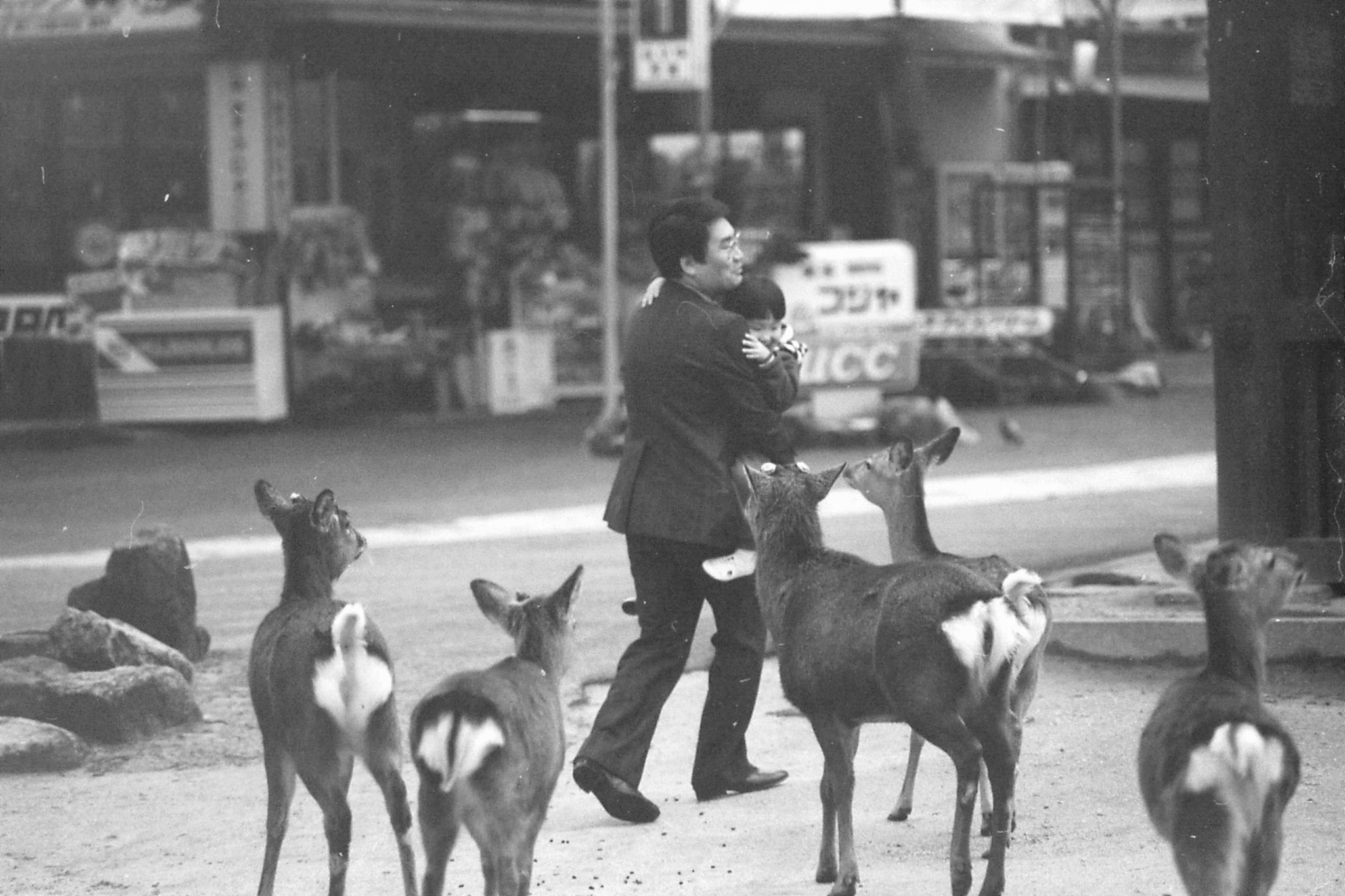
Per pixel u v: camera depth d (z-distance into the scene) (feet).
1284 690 32.83
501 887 19.99
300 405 99.50
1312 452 36.70
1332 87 36.86
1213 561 19.43
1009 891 22.38
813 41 110.22
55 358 95.30
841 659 22.20
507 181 109.29
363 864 25.20
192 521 63.41
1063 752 29.32
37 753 30.83
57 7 98.94
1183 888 20.85
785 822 26.58
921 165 118.73
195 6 95.50
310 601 22.98
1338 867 22.86
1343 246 36.40
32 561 54.85
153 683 33.14
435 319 105.50
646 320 28.35
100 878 24.62
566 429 94.94
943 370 105.40
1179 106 148.56
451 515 63.82
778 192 118.83
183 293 96.89
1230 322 36.86
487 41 102.99
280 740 22.21
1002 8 117.91
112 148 102.78
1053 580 41.45
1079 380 107.24
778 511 23.67
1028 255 114.83
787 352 29.04
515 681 20.58
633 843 25.63
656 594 27.76
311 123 105.29
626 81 110.42
